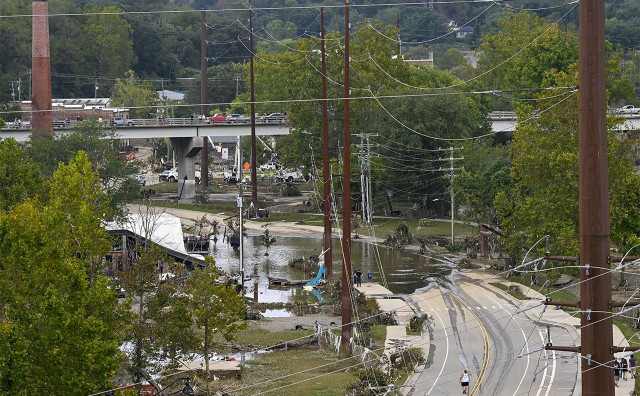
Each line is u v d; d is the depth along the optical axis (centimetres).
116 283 8469
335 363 9338
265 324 11356
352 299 12125
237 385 8569
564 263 11869
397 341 10206
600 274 4506
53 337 5988
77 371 6106
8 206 9581
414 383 8569
